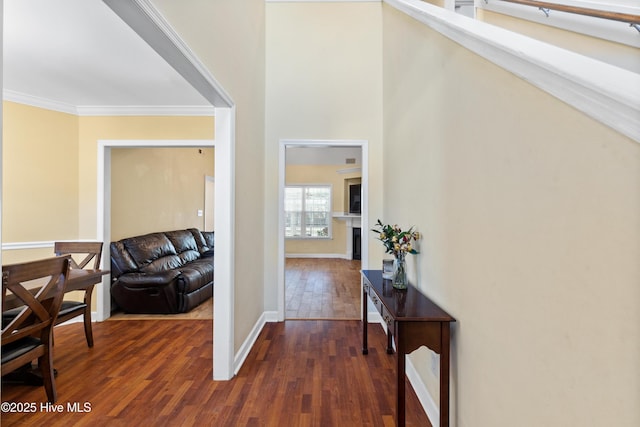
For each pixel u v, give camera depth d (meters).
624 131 0.64
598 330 0.72
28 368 2.28
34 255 3.30
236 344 2.45
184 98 3.38
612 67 0.73
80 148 3.62
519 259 1.01
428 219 1.89
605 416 0.71
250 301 2.88
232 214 2.32
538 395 0.93
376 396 2.07
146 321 3.56
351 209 8.03
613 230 0.68
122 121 3.66
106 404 1.99
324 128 3.57
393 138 2.93
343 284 5.29
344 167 8.11
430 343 1.50
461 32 1.36
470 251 1.35
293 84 3.59
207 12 1.84
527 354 0.97
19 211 3.24
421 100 2.02
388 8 3.17
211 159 7.17
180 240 5.08
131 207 4.31
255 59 3.06
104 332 3.22
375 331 3.21
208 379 2.28
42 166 3.38
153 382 2.24
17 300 1.94
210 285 4.55
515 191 1.03
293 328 3.31
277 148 3.57
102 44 2.34
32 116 3.32
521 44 0.99
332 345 2.87
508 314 1.07
